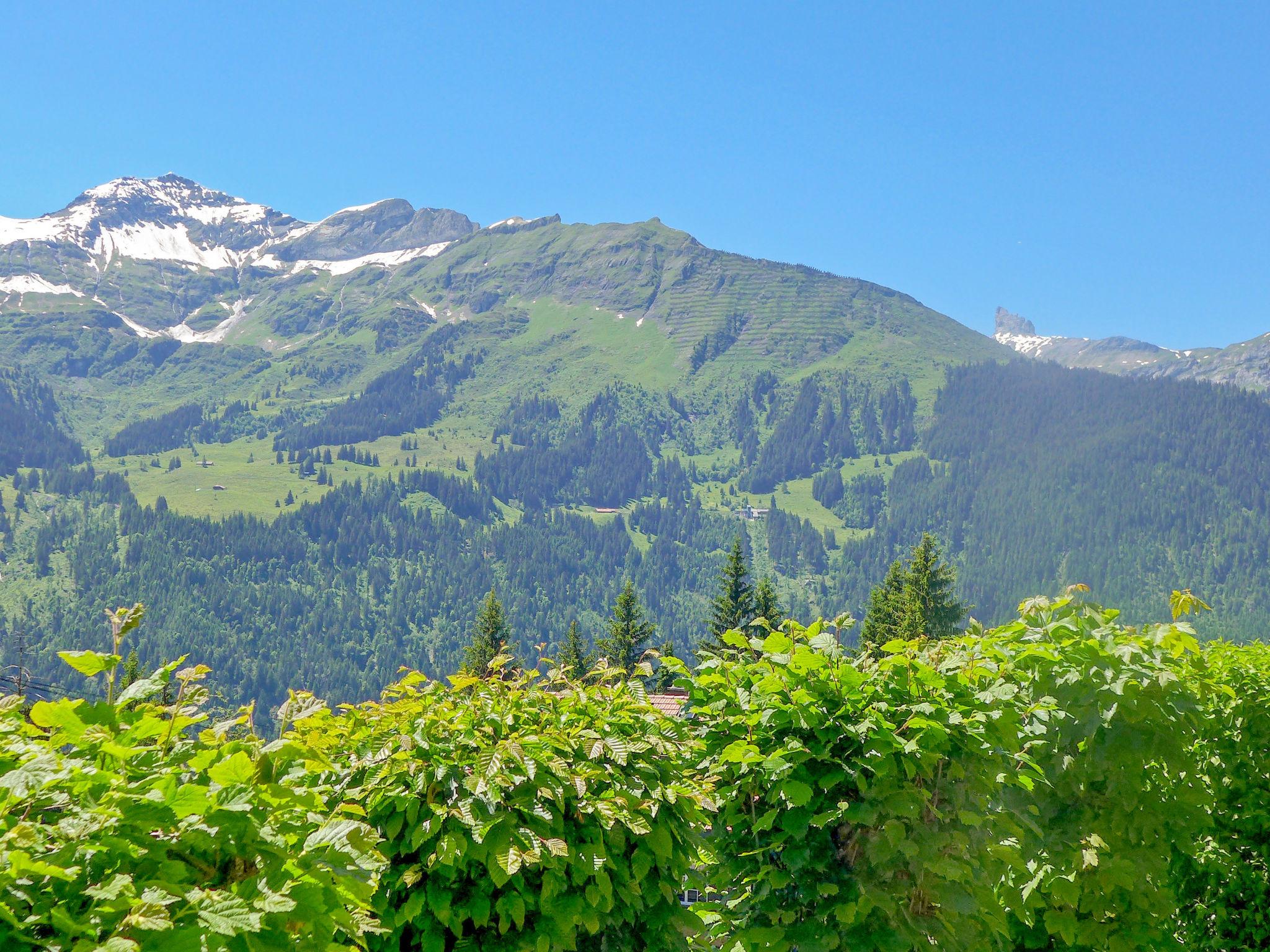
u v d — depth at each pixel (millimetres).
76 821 2648
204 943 2629
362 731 5535
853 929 5758
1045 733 6820
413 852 5141
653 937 5824
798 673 6184
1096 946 6801
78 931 2430
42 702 3186
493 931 5160
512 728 5730
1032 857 6844
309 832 3385
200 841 2965
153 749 3359
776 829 6262
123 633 3521
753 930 5957
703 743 6645
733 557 66625
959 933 6020
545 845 5094
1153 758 6672
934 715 5957
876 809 5680
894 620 59438
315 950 3059
